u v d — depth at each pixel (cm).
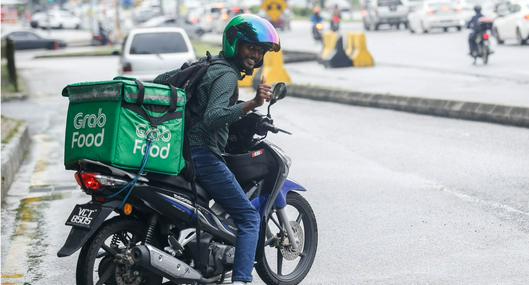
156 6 11156
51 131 1997
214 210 673
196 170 648
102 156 602
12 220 1081
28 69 4138
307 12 10106
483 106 1847
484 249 866
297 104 2333
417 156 1432
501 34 3891
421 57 3478
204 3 10494
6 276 830
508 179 1213
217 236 663
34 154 1659
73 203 1177
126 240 645
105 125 604
